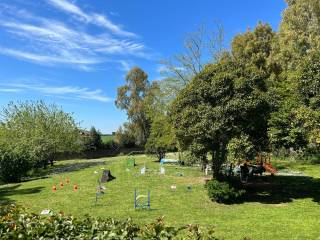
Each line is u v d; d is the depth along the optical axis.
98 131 75.12
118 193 24.03
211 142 22.17
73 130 60.28
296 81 22.86
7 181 34.88
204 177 30.48
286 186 25.31
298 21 45.16
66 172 39.91
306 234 14.27
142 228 5.91
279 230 14.89
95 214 18.31
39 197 23.94
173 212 18.52
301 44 42.59
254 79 22.42
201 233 5.86
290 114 21.66
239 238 13.75
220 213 18.23
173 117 23.11
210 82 22.12
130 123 79.69
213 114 21.12
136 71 81.12
